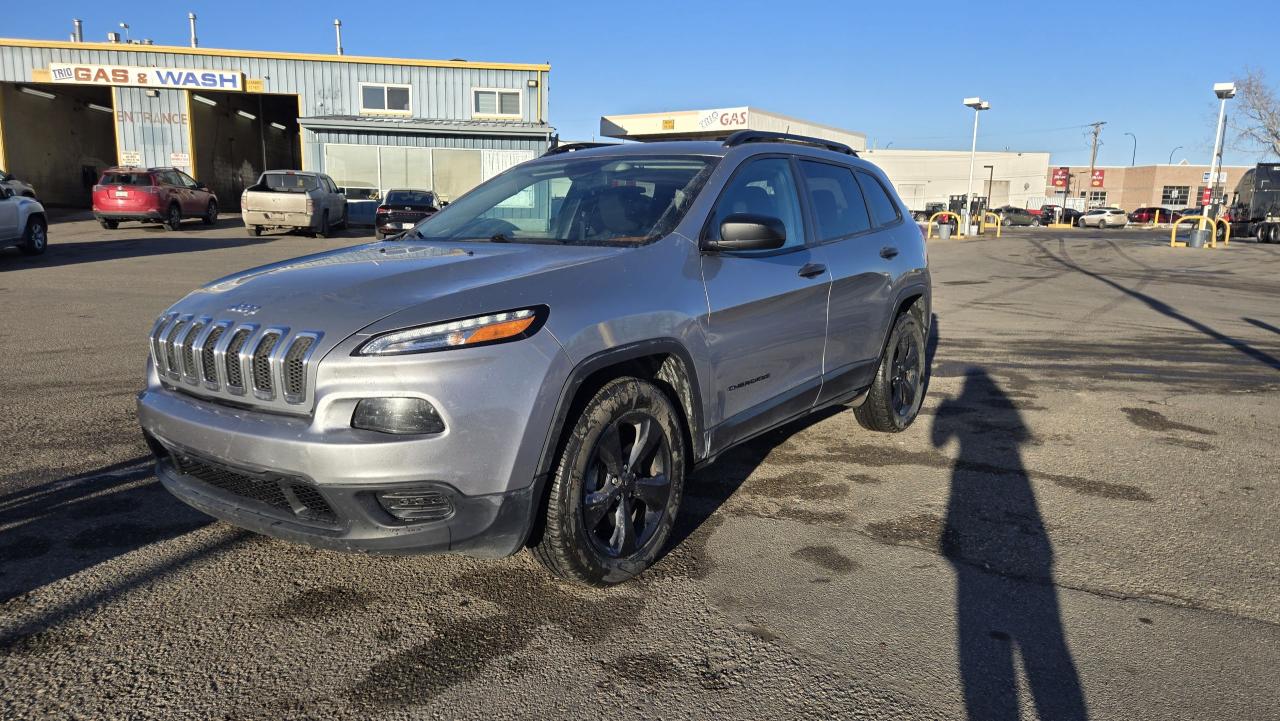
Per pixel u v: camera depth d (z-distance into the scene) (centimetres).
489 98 3022
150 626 283
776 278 387
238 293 304
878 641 280
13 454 454
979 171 7331
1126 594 314
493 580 321
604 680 256
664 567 335
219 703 242
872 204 507
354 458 254
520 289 287
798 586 319
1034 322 1049
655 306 318
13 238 1498
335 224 2447
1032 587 319
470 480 263
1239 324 1040
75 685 249
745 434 382
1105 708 244
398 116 3014
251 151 3903
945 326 1012
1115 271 1834
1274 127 3681
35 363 683
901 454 486
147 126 3042
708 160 390
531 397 271
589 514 300
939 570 334
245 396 278
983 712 241
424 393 257
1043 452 493
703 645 277
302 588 312
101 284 1191
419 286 289
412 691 249
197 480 307
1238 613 300
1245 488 433
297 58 2966
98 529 360
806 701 246
